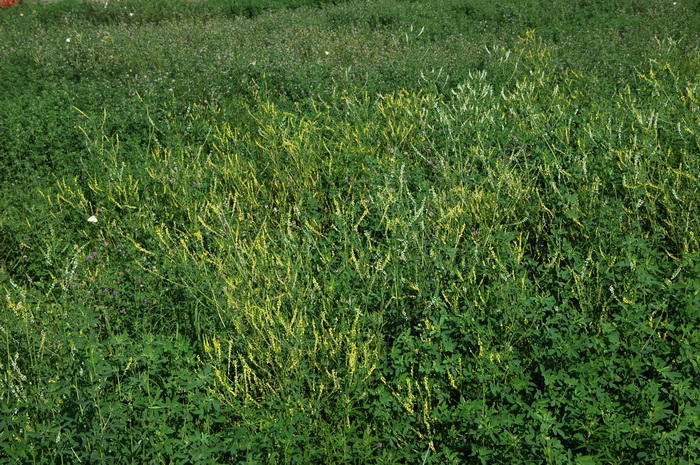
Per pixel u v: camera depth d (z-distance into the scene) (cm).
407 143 635
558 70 942
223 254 462
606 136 551
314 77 859
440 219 457
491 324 374
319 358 374
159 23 1570
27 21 1516
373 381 365
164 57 1038
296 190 574
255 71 902
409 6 1562
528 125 639
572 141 585
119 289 429
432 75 848
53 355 362
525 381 336
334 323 380
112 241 518
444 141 610
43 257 484
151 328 409
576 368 333
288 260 426
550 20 1386
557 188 504
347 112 698
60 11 1605
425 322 372
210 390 332
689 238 432
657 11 1414
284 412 331
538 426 324
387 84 847
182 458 307
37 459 302
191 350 372
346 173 563
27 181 612
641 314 356
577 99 742
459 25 1384
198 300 405
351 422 349
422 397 336
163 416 314
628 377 342
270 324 378
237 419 343
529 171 549
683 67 899
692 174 489
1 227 516
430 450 322
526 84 774
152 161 621
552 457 293
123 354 348
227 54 998
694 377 333
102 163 600
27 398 318
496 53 995
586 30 1256
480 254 438
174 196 553
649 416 307
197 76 894
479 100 695
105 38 1186
